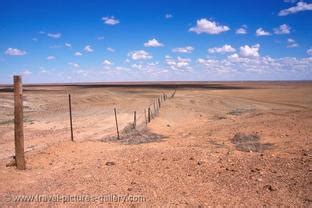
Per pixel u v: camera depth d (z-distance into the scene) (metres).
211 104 47.91
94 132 24.31
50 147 15.34
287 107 44.75
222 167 11.11
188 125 27.03
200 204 7.72
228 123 25.20
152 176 10.11
